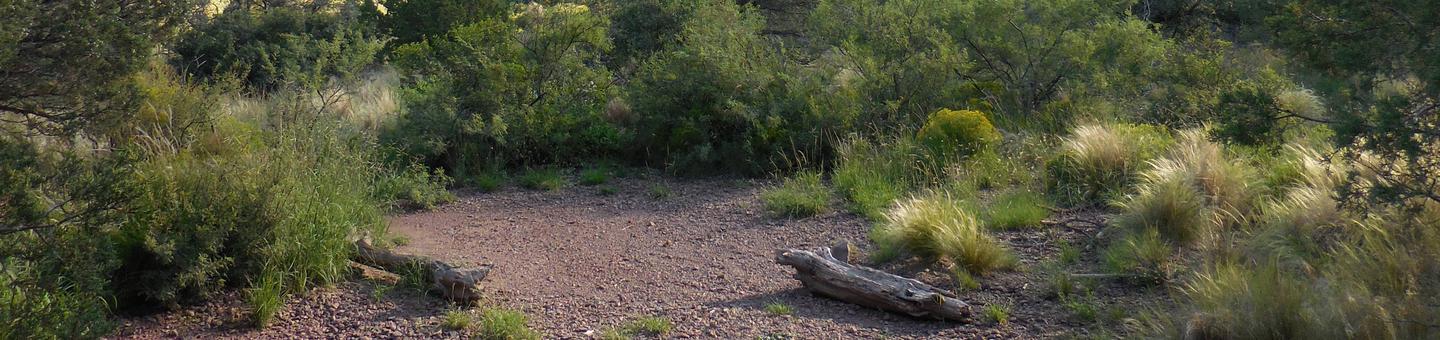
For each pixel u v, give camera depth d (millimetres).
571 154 10484
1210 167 6652
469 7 17734
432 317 5391
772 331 5113
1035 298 5508
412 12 17969
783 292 5840
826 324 5199
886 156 8945
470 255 6957
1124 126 8461
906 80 10086
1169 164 7059
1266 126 4809
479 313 5473
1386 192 4242
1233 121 4926
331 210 6320
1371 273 4656
